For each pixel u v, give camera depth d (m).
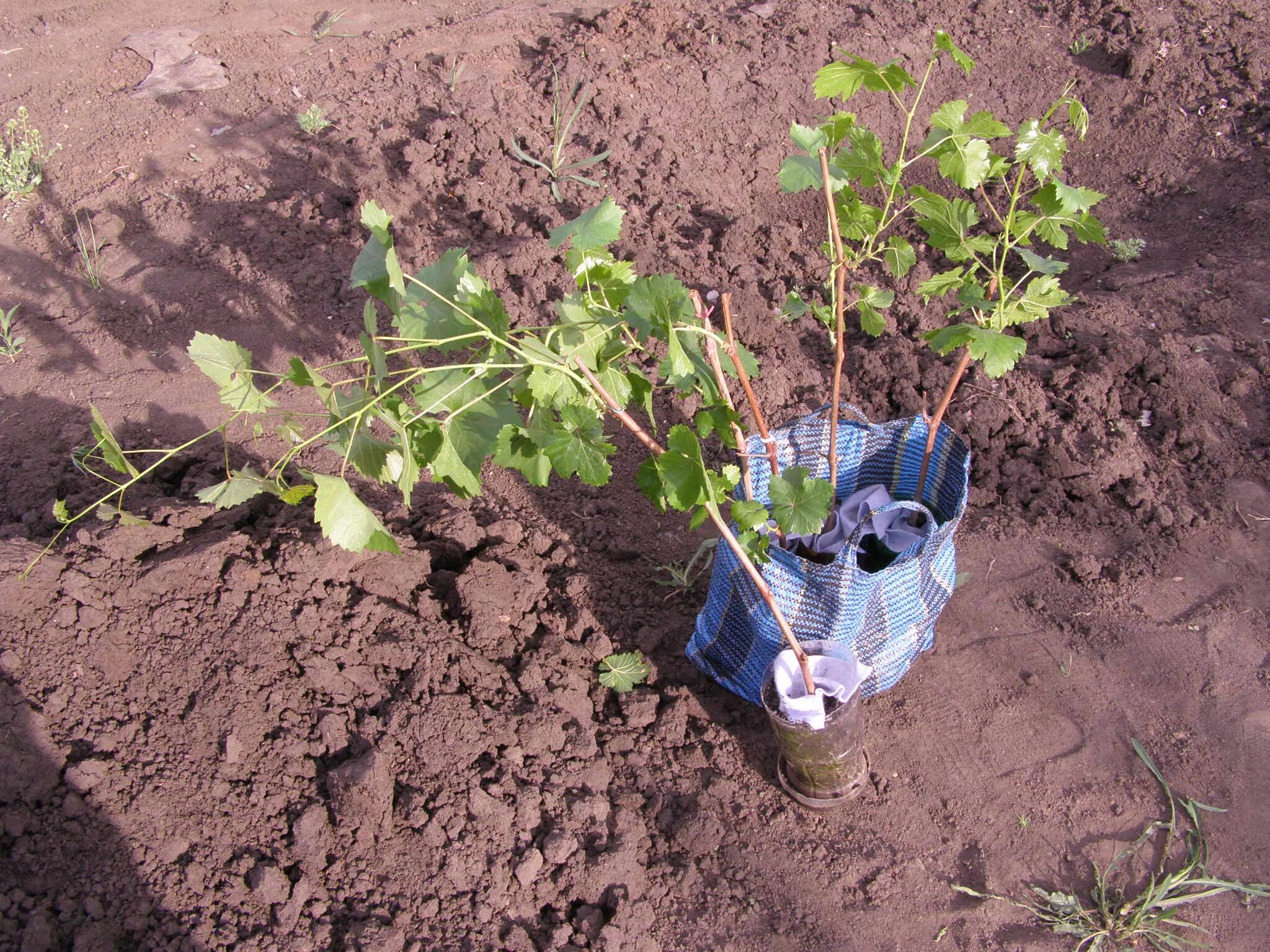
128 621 1.15
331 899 1.05
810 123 1.94
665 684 1.25
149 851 1.05
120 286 1.61
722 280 1.68
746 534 1.03
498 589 1.25
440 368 0.86
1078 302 1.67
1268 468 1.47
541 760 1.15
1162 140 1.95
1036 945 1.07
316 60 2.02
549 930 1.06
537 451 0.91
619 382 0.93
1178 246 1.80
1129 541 1.39
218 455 1.42
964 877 1.12
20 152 1.74
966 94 2.04
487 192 1.74
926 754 1.20
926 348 1.60
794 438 1.20
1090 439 1.48
